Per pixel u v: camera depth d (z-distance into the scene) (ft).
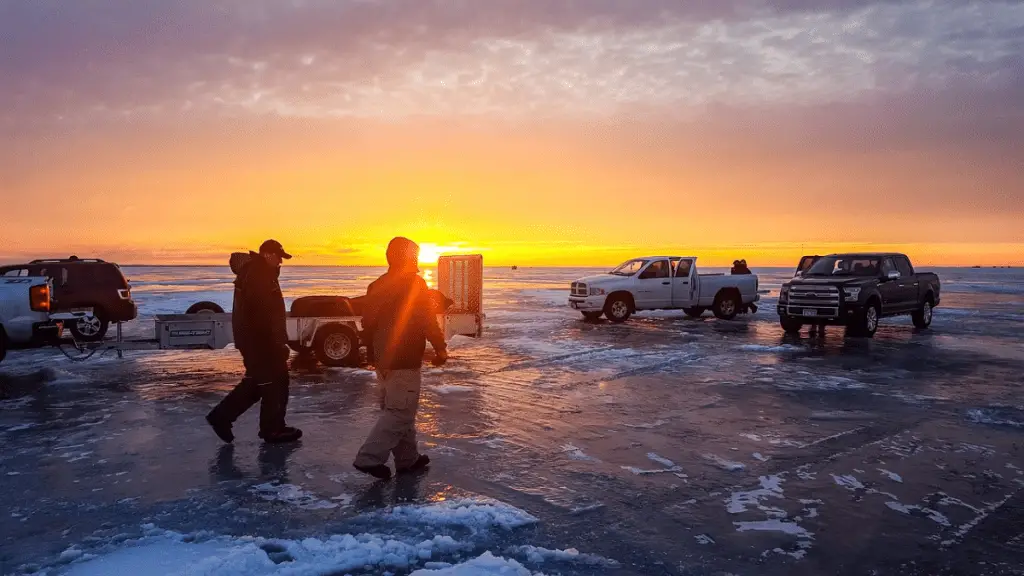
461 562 12.16
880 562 12.35
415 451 17.44
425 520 14.07
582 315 72.64
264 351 19.83
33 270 44.47
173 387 30.19
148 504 15.01
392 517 14.24
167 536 13.16
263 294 19.57
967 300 107.14
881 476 17.53
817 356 40.60
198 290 124.36
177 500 15.26
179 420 23.40
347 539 12.76
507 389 29.53
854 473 17.78
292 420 23.43
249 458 18.67
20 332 30.48
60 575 11.47
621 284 64.18
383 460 16.49
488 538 13.24
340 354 35.60
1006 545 13.15
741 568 12.03
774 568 12.05
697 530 13.80
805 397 27.99
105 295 45.57
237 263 20.15
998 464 18.66
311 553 12.32
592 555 12.51
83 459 18.56
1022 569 12.10
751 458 19.12
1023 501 15.69
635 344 46.24
